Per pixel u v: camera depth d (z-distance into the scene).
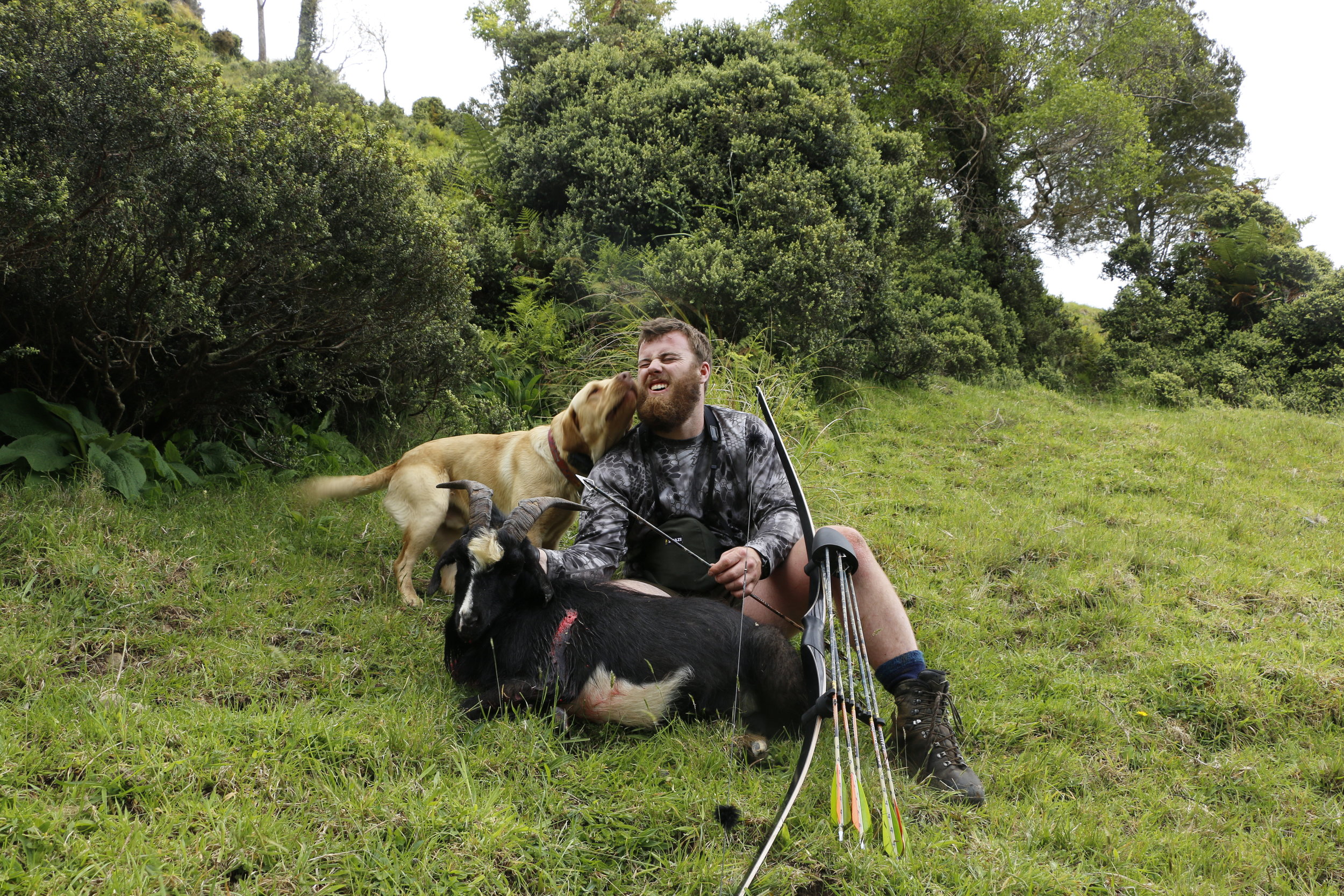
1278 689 3.84
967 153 19.97
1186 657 4.07
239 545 4.34
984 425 10.24
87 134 3.75
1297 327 16.78
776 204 9.62
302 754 2.63
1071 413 12.28
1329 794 3.18
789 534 3.40
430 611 4.13
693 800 2.63
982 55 19.30
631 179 9.69
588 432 4.04
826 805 2.71
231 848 2.17
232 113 4.27
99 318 4.37
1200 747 3.47
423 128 15.92
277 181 4.42
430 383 6.12
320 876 2.16
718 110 10.19
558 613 3.07
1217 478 8.15
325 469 5.71
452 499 4.45
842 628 3.37
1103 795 3.06
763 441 3.67
